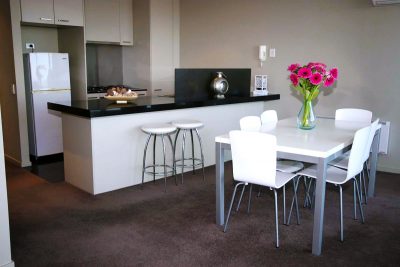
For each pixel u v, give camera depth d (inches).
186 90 182.5
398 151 179.8
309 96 130.3
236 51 231.8
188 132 179.5
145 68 248.8
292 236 115.0
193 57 254.5
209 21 241.9
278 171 121.5
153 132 146.0
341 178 114.8
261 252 105.0
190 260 100.4
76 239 112.2
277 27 211.2
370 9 178.1
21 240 111.3
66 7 208.4
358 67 185.5
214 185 163.0
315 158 101.2
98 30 232.8
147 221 125.3
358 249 107.0
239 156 108.4
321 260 101.0
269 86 219.5
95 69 254.2
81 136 150.3
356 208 137.7
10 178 173.8
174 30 256.4
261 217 129.1
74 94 231.6
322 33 195.0
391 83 176.9
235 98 189.8
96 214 130.9
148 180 167.3
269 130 130.9
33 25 216.4
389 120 180.1
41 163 202.4
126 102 162.2
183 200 144.8
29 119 205.9
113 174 153.9
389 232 118.2
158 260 100.3
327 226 122.0
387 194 153.1
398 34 171.9
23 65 200.4
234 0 227.9
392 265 98.7
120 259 100.8
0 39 200.1
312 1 196.2
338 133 126.1
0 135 89.8
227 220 117.7
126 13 247.1
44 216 129.2
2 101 208.8
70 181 163.2
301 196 149.9
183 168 175.2
